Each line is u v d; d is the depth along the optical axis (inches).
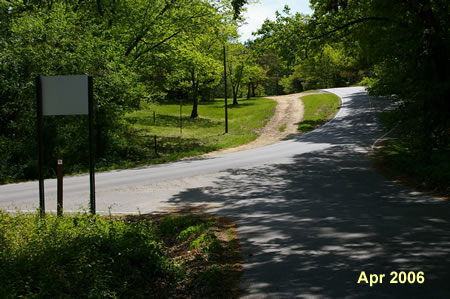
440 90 559.8
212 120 1882.4
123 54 1015.6
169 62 1137.4
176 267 230.8
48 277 185.2
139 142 1185.4
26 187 631.8
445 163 525.0
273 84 4596.5
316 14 783.7
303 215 374.6
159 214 424.8
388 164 678.5
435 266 216.4
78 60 863.7
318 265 228.4
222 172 709.9
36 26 855.7
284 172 677.3
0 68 813.9
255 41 799.1
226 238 305.6
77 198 522.3
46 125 822.5
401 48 636.7
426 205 384.2
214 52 1483.8
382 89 705.6
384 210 373.4
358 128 1282.0
